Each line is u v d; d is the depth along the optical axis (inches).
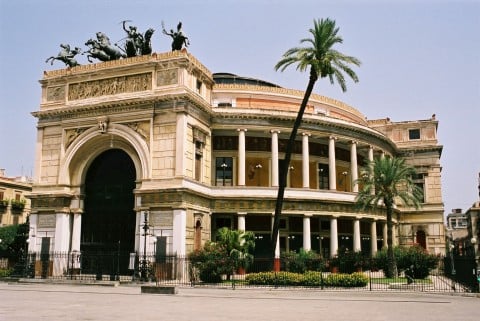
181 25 1913.1
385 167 1835.6
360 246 2394.2
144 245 1632.6
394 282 1563.7
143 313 791.7
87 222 1978.3
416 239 2817.4
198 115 1931.6
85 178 2003.0
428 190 2869.1
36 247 1957.4
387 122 3051.2
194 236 1823.3
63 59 2055.9
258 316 765.3
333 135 2282.2
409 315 813.2
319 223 2294.5
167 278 1648.6
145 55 1900.8
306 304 983.6
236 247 1606.8
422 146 2913.4
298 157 2316.7
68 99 2010.3
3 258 2081.7
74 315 757.9
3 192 3233.3
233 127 2097.7
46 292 1252.5
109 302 986.1
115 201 1948.8
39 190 1991.9
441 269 2046.0
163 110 1819.6
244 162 2081.7
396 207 2746.1
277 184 2108.8
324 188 2386.8
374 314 820.6
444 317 791.1
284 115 2140.7
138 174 1855.3
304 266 1747.0
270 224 2167.8
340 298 1140.5
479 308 943.0
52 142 2011.6
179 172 1744.6
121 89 1916.8
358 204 1937.7
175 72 1834.4
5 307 871.7
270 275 1465.3
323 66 1630.2
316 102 2518.5
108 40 2078.0
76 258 1882.4
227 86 2288.4
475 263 1392.7
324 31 1668.3
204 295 1179.9
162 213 1749.5
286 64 1728.6
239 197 2018.9
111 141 1931.6
